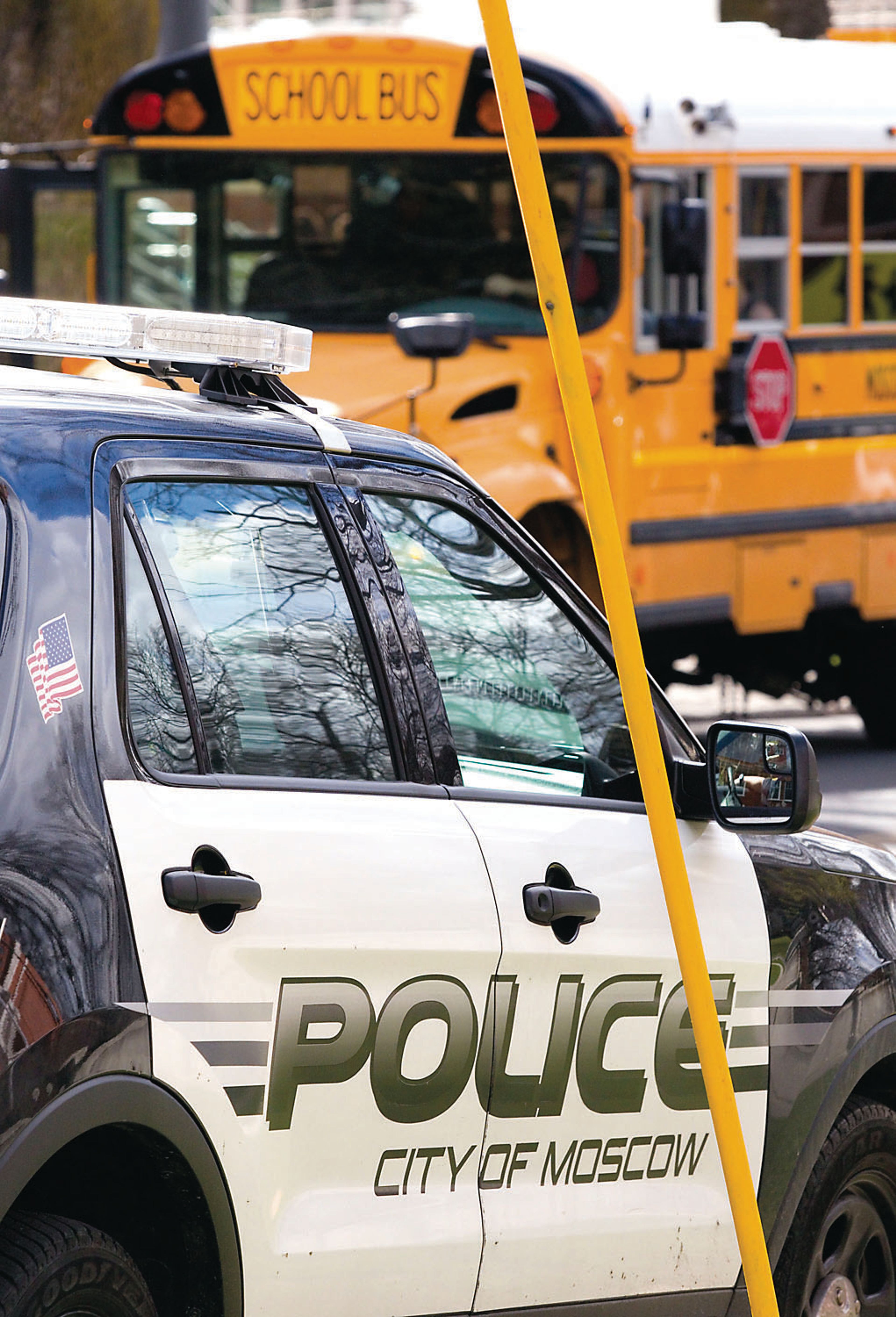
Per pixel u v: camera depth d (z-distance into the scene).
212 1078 6.11
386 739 6.95
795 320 22.45
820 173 22.67
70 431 6.33
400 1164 6.72
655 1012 7.57
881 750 25.91
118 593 6.24
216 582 6.60
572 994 7.24
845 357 23.12
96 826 5.95
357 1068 6.53
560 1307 7.30
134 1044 5.89
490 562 7.70
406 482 7.40
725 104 21.47
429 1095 6.77
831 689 25.36
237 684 6.55
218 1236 6.18
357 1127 6.56
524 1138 7.12
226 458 6.75
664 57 21.48
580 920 7.26
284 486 6.92
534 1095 7.13
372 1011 6.56
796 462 22.58
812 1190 8.35
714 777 7.80
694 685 24.58
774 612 22.48
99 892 5.88
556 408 20.33
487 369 19.97
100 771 6.03
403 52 20.55
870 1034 8.48
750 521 22.09
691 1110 7.75
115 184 21.56
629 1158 7.54
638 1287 7.60
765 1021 8.09
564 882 7.28
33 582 6.04
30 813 5.83
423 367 20.06
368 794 6.80
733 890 8.03
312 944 6.37
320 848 6.50
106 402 6.54
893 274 23.75
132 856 6.00
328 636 6.87
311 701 6.75
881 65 24.16
